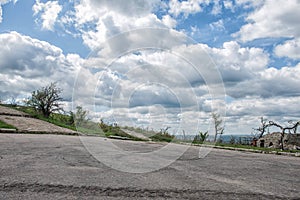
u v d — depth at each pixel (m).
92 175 3.08
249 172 3.96
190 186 2.76
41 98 20.58
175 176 3.29
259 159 6.19
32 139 8.05
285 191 2.76
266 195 2.57
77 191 2.41
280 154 9.14
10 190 2.35
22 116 16.98
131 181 2.87
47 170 3.22
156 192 2.49
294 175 3.90
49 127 14.22
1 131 10.78
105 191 2.45
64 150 5.41
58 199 2.17
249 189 2.76
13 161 3.73
